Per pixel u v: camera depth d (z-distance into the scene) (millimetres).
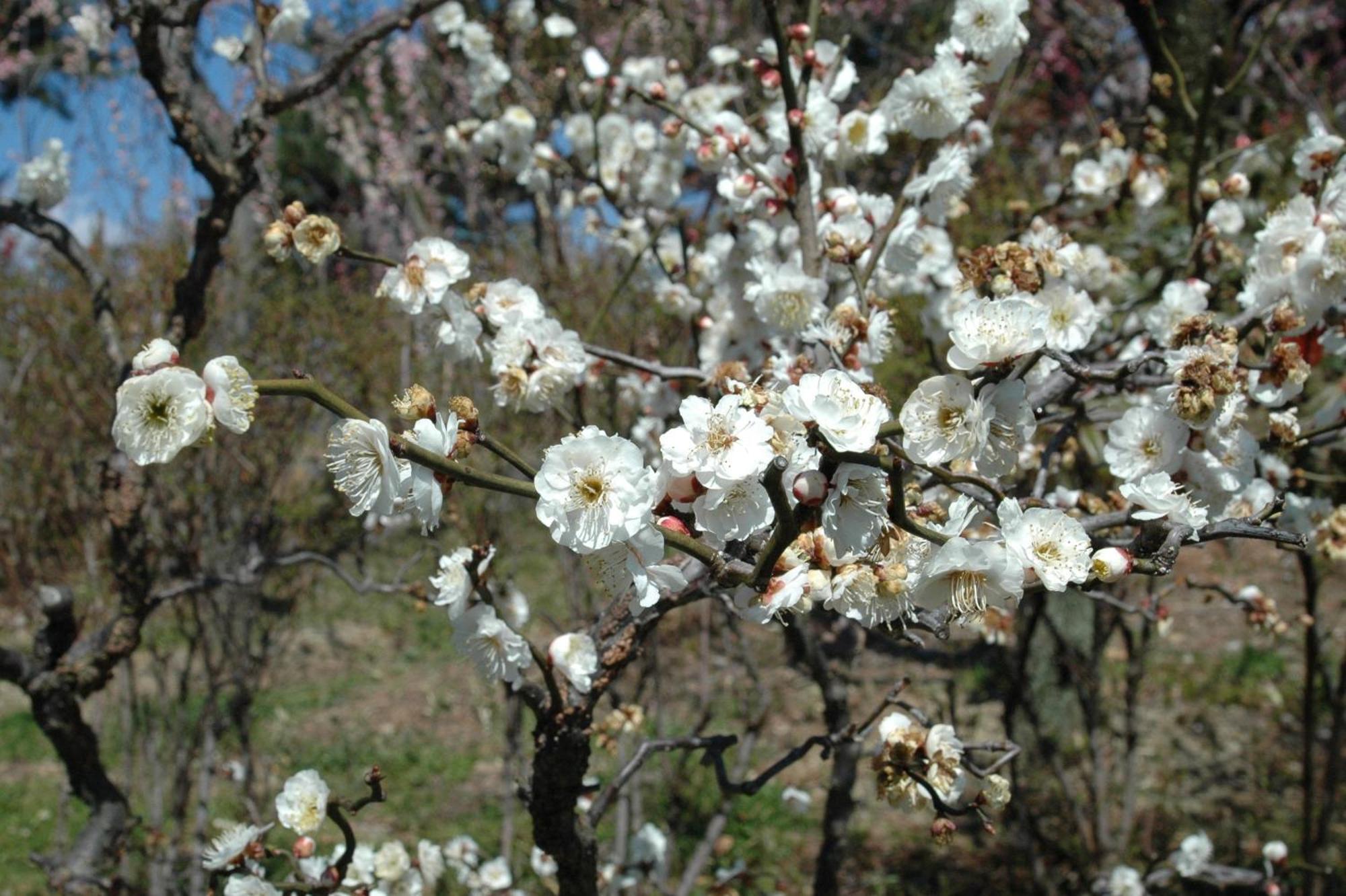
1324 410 2219
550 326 2174
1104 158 2977
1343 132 4867
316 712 6602
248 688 4066
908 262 2453
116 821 2879
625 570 1305
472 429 1309
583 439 1194
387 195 8680
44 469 5074
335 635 7906
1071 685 4625
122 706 3949
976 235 4234
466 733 6285
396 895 2822
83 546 4832
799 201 2363
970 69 2291
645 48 6688
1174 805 4820
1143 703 5934
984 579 1248
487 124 3568
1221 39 3740
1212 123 3746
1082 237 3975
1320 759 5098
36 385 4883
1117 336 2887
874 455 1230
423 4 2877
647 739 2193
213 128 4555
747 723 3928
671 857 3848
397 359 4410
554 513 1190
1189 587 2699
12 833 5297
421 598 3047
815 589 1296
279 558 3104
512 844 4250
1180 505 1354
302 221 1987
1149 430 1669
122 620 2803
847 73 2721
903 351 3674
